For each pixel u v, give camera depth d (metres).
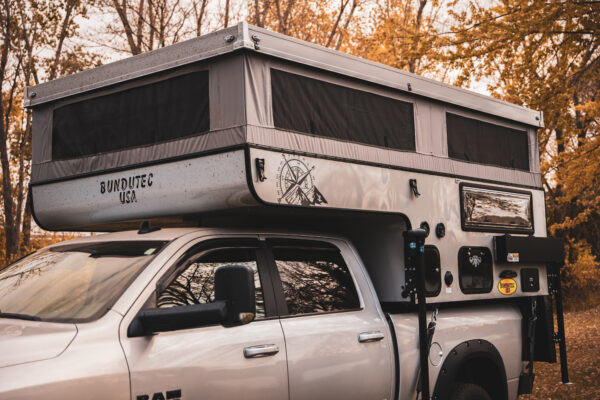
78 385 3.05
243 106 4.31
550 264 6.88
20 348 3.05
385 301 5.34
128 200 4.85
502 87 11.96
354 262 4.99
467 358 5.46
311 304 4.46
